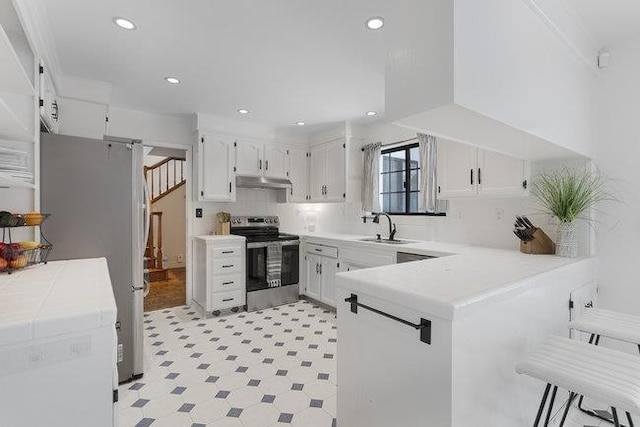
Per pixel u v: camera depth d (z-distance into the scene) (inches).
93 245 81.8
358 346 55.5
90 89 108.5
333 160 165.2
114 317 37.8
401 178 153.3
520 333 55.2
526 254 89.6
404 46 47.3
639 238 82.4
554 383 44.2
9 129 61.6
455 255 87.5
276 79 107.2
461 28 41.9
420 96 44.9
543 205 95.1
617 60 85.5
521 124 54.7
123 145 86.0
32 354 33.5
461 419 42.7
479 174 100.0
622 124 84.9
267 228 174.4
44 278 54.2
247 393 80.7
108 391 37.4
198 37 81.2
